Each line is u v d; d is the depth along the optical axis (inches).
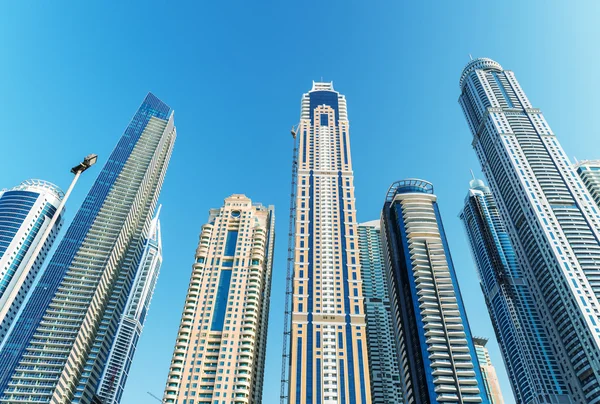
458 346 6752.0
